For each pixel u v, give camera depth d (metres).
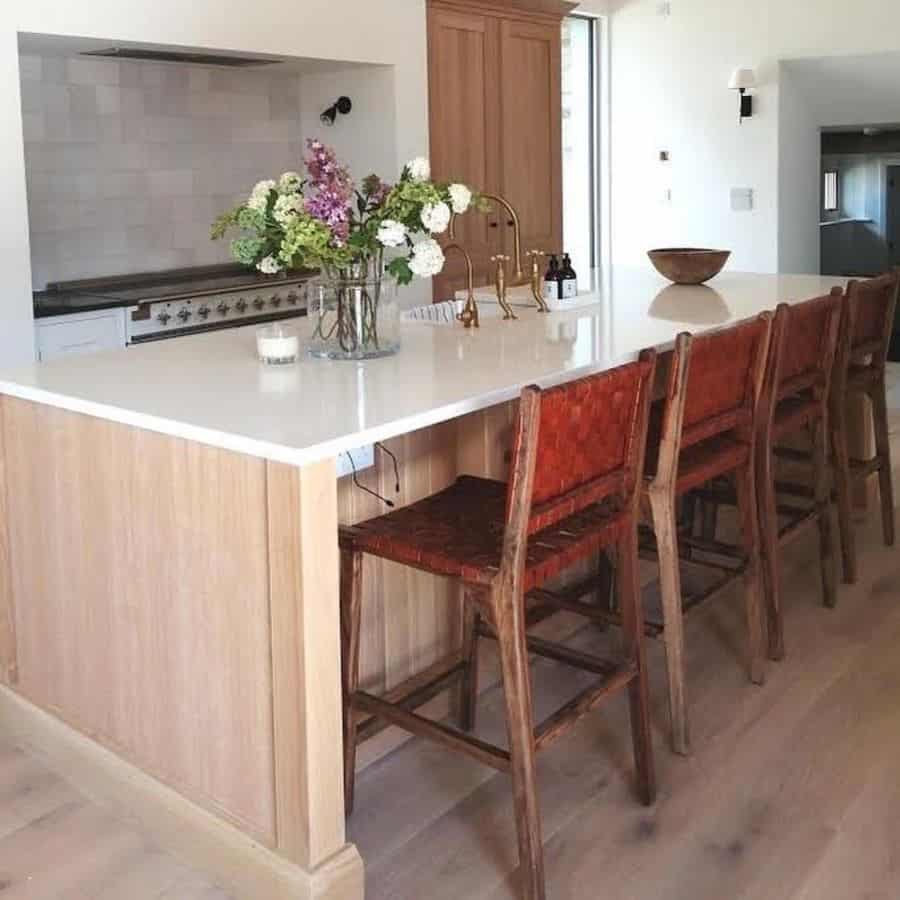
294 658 1.92
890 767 2.47
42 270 4.40
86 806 2.41
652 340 2.75
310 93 5.24
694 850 2.20
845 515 3.49
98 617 2.33
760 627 2.86
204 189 4.98
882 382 3.73
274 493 1.89
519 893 2.10
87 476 2.27
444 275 5.25
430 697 2.52
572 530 2.18
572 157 7.19
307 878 1.99
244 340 2.90
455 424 2.75
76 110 4.42
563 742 2.62
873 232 7.32
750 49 6.48
